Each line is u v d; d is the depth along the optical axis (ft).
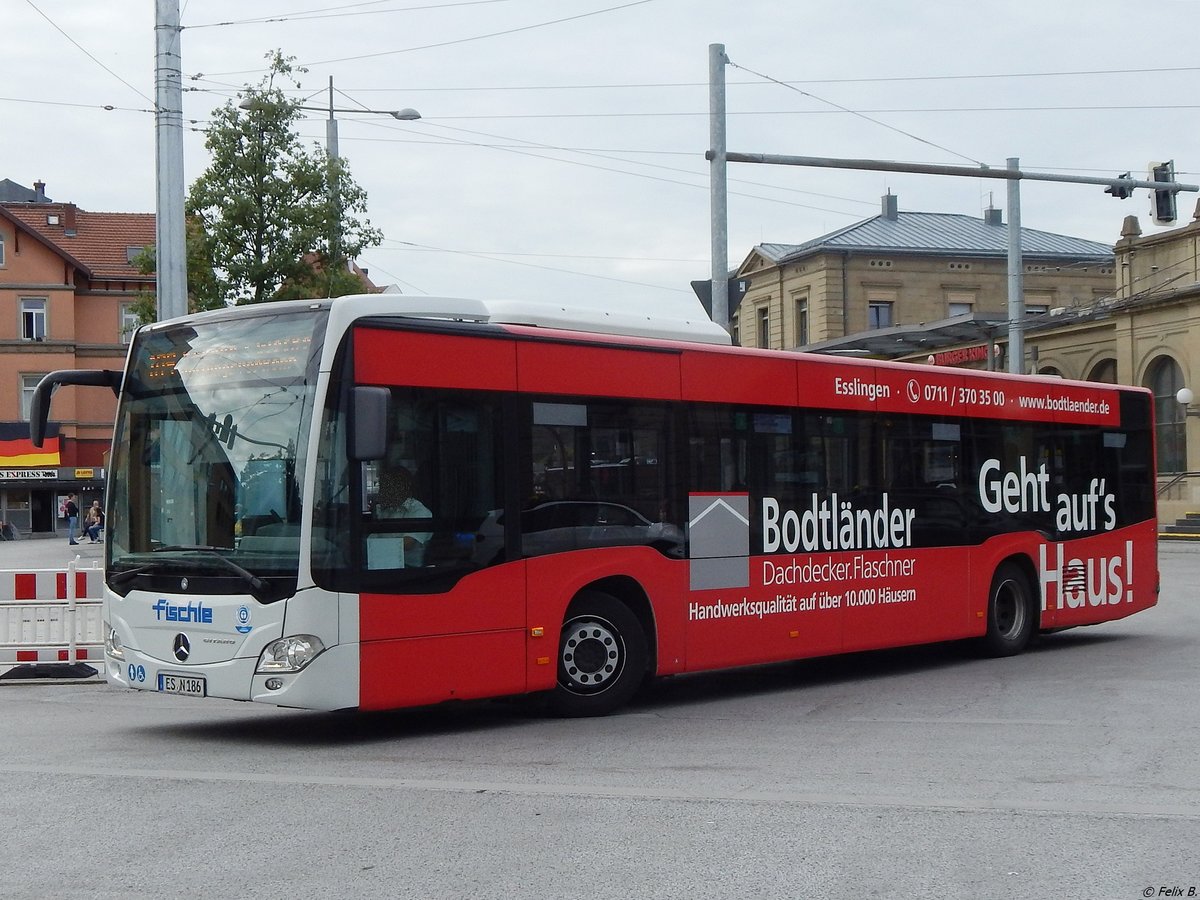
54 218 225.15
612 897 18.53
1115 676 43.24
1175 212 70.03
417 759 29.66
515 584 34.14
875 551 43.73
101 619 45.83
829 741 31.73
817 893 18.67
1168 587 80.07
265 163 85.40
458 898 18.53
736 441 39.75
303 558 30.58
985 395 48.39
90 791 25.77
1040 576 50.19
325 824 22.91
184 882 19.40
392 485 31.99
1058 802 24.35
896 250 203.21
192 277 84.38
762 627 40.06
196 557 31.99
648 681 43.55
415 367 32.65
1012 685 41.78
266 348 32.27
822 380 42.47
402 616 31.86
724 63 62.34
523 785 26.22
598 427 36.35
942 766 28.17
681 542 38.04
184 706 39.60
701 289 62.28
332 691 30.68
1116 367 144.15
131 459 33.99
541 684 34.68
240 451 31.94
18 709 38.88
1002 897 18.47
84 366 216.95
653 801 24.58
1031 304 210.18
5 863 20.49
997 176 65.67
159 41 50.90
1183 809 23.73
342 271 88.17
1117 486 53.88
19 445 210.38
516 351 34.68
